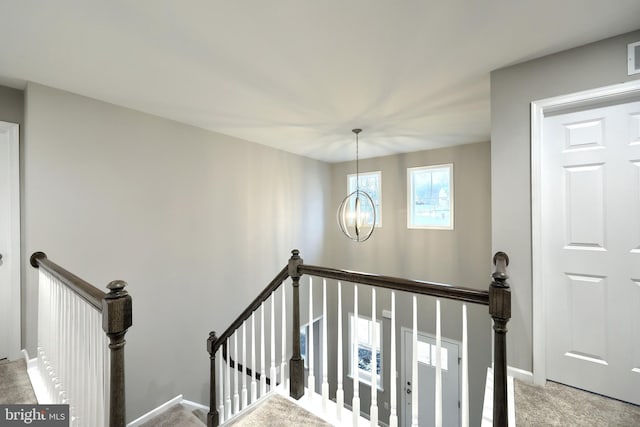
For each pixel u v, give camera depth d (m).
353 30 1.67
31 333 2.17
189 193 3.28
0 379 2.01
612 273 1.81
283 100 2.65
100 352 1.13
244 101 2.65
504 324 1.13
